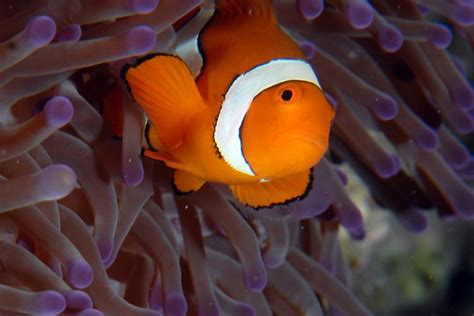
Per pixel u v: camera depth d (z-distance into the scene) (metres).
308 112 0.30
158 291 0.36
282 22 0.39
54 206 0.33
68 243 0.32
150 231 0.35
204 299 0.36
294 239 0.41
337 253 0.49
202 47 0.32
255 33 0.31
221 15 0.32
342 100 0.40
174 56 0.30
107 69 0.34
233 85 0.31
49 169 0.31
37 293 0.31
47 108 0.31
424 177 0.43
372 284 0.68
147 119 0.33
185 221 0.36
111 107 0.34
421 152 0.42
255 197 0.32
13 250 0.32
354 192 0.63
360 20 0.37
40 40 0.30
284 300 0.41
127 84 0.31
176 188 0.33
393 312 0.70
